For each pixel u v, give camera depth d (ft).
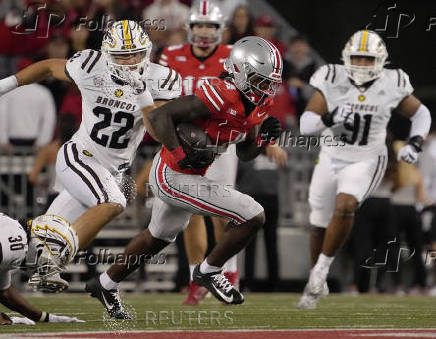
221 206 58.08
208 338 49.60
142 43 60.23
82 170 62.64
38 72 63.67
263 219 59.00
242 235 58.75
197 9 81.97
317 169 79.00
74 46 103.71
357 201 74.33
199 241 76.54
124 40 59.88
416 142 77.87
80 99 101.55
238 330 54.95
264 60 55.62
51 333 50.98
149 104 59.21
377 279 102.58
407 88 77.71
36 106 103.96
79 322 57.98
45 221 52.85
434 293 107.86
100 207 60.80
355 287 101.45
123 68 60.49
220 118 56.65
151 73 61.57
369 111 76.69
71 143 64.18
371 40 76.07
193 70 82.48
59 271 53.36
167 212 59.57
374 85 76.79
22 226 52.08
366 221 100.42
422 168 115.55
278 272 101.35
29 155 103.86
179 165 56.18
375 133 77.00
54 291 54.39
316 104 77.36
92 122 63.21
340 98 77.10
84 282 100.99
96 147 63.46
